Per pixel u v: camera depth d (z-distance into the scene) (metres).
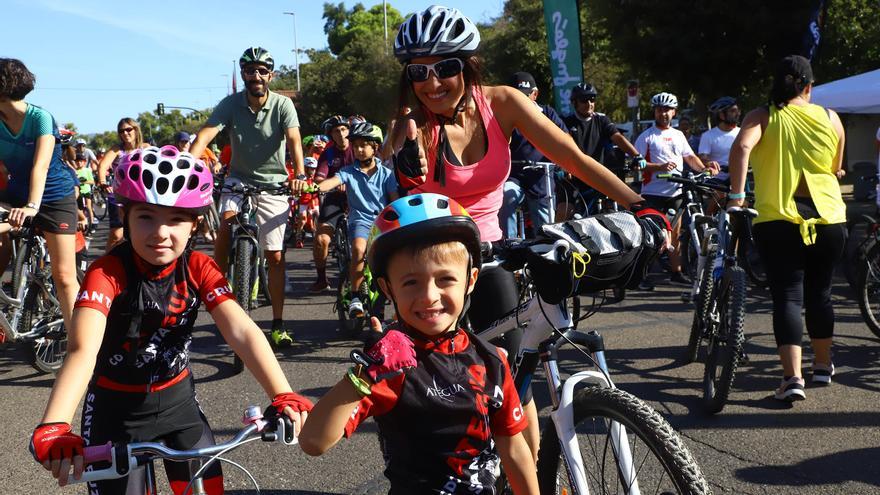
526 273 2.87
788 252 4.37
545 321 2.52
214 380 5.10
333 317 7.18
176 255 2.27
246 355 2.27
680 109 24.42
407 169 2.73
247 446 3.90
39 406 4.67
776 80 4.47
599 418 2.32
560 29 12.11
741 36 19.16
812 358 5.28
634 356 5.41
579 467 2.25
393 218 1.93
